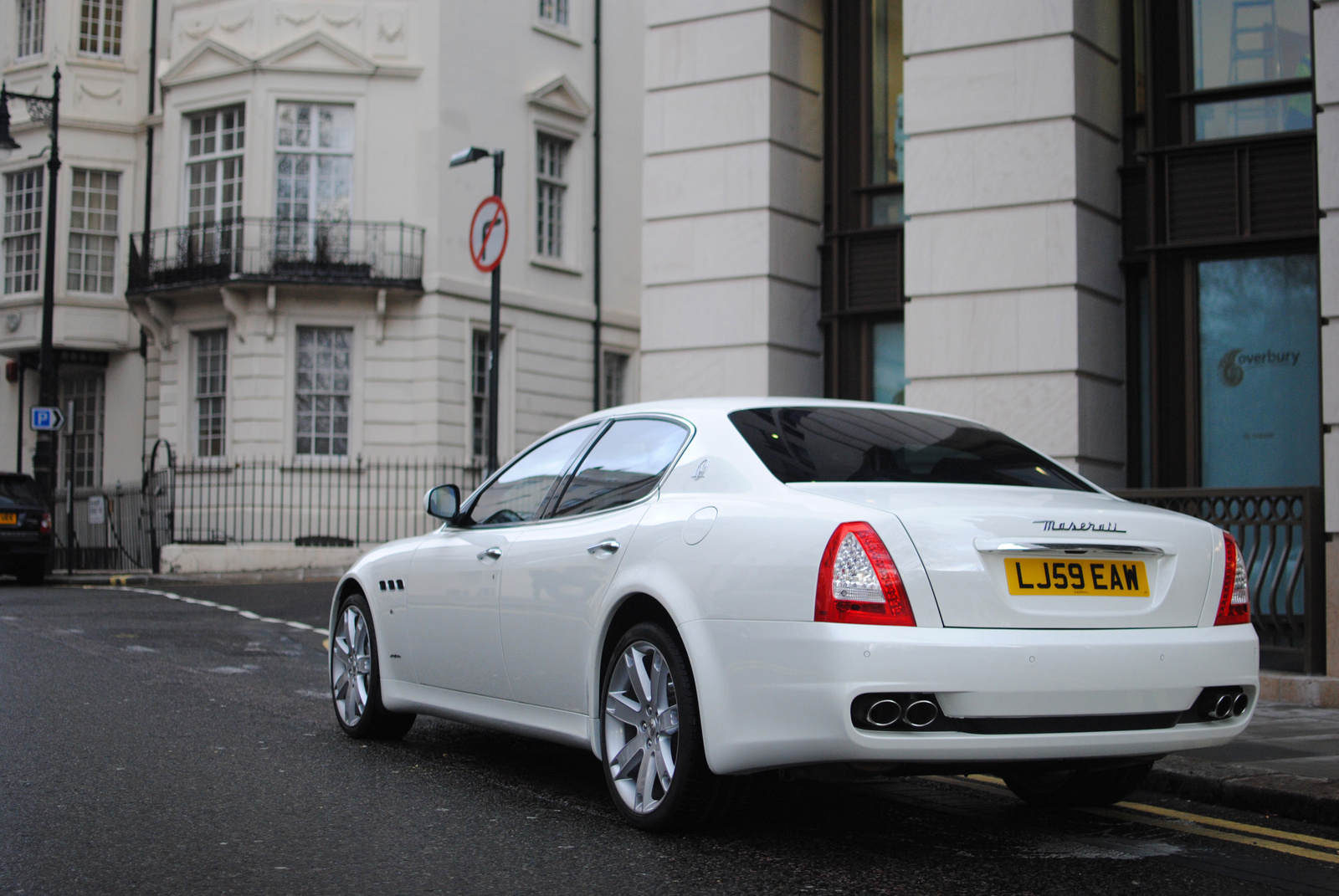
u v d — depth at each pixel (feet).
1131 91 38.24
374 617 21.86
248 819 16.20
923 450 16.53
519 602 18.01
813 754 13.48
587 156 83.35
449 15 74.90
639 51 87.56
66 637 37.01
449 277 74.33
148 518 77.20
